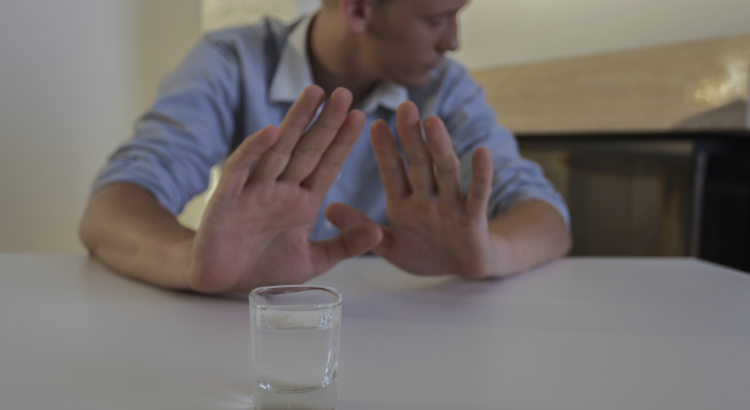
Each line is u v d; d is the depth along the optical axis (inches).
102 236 31.5
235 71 43.3
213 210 25.0
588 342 23.5
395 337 23.7
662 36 90.6
